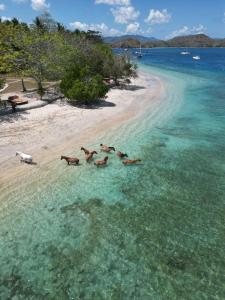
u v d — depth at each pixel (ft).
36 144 74.84
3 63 115.14
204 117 103.81
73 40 166.61
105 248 42.24
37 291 35.63
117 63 158.51
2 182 57.41
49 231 45.34
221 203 53.47
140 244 43.16
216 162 68.85
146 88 160.66
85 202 52.75
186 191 56.90
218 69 284.41
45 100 113.70
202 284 36.94
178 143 79.61
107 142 78.95
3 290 35.73
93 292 35.58
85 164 66.28
